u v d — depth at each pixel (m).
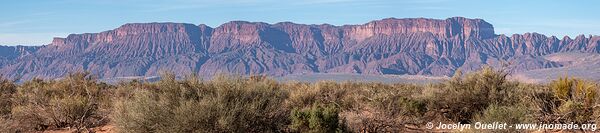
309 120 11.74
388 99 13.99
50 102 15.85
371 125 13.00
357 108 15.06
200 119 10.01
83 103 15.30
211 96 10.49
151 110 10.35
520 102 13.42
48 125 15.30
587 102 12.17
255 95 10.92
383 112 13.18
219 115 10.07
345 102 17.89
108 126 14.84
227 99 10.52
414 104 14.45
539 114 12.45
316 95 19.89
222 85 10.68
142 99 10.58
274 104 11.07
